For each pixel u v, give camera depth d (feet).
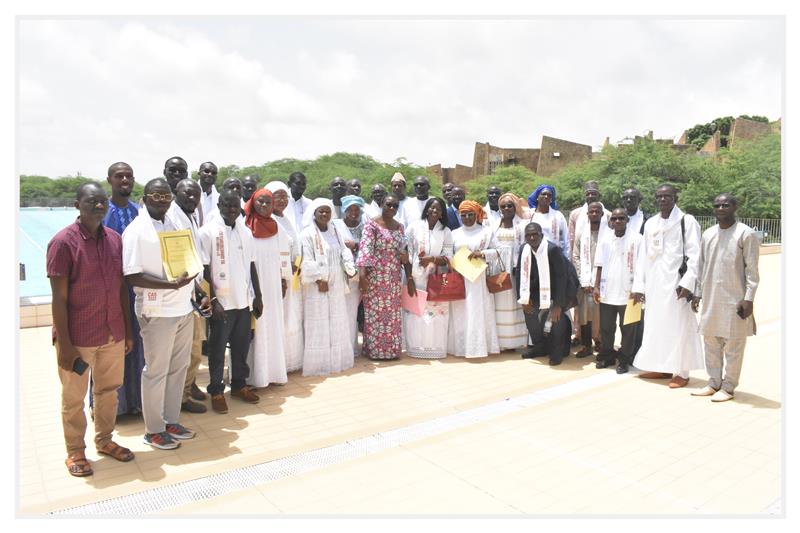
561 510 11.76
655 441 15.23
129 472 13.29
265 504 11.95
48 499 12.05
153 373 14.37
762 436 15.56
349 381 20.39
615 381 20.58
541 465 13.80
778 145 115.75
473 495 12.35
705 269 18.56
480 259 23.08
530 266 22.48
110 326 13.12
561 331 22.62
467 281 23.17
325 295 21.07
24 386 19.77
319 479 13.05
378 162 204.54
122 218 15.62
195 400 18.26
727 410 17.56
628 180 114.83
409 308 23.65
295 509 11.75
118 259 13.35
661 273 19.99
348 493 12.42
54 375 21.04
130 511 11.66
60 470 13.35
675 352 19.76
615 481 13.01
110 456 14.03
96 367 13.48
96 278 12.78
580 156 165.99
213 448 14.67
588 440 15.29
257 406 17.84
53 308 12.38
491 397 18.70
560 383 20.27
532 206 25.98
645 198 111.34
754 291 17.62
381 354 23.04
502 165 171.42
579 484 12.87
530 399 18.52
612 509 11.82
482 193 149.59
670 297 19.83
